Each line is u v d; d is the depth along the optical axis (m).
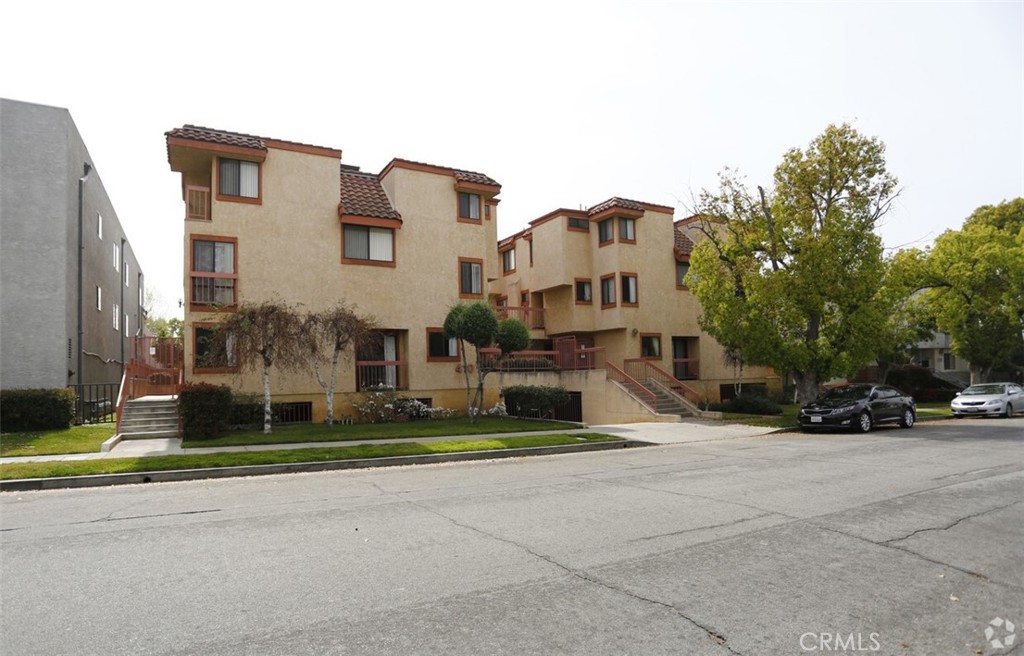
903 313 32.56
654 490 9.45
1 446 14.20
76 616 4.52
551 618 4.46
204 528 7.15
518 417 23.70
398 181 24.12
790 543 6.42
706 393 31.89
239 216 20.83
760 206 23.34
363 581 5.27
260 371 20.66
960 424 22.06
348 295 22.53
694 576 5.39
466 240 25.39
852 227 21.58
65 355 19.00
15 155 18.73
